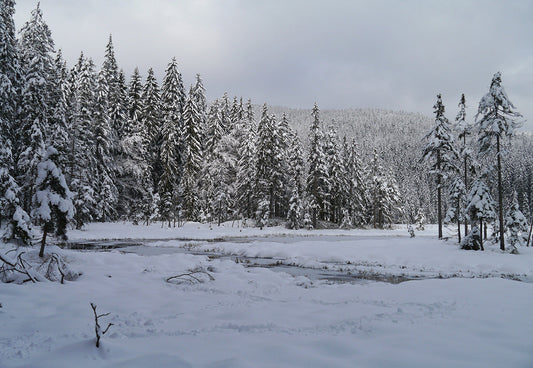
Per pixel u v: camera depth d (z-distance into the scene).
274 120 49.09
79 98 38.41
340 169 55.75
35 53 31.23
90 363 4.74
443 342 5.53
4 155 25.31
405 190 92.25
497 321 6.79
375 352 5.11
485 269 17.39
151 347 5.42
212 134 51.50
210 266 16.06
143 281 12.02
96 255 17.03
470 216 23.14
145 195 46.53
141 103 50.09
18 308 7.80
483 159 24.66
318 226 53.69
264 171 47.62
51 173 14.41
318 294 10.41
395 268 17.91
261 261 20.23
